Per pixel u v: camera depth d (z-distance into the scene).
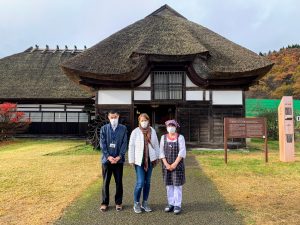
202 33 18.22
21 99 22.25
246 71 14.84
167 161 5.62
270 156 12.88
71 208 5.83
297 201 6.22
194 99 15.74
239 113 15.71
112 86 15.79
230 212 5.55
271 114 23.31
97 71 14.95
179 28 17.34
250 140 21.27
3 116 19.75
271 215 5.37
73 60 15.59
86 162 11.38
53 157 12.73
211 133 15.57
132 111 15.69
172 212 5.60
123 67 15.28
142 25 18.56
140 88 15.80
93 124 15.84
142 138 5.63
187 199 6.41
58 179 8.39
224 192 6.93
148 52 14.88
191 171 9.45
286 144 11.37
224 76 15.11
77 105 22.72
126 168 10.16
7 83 23.50
